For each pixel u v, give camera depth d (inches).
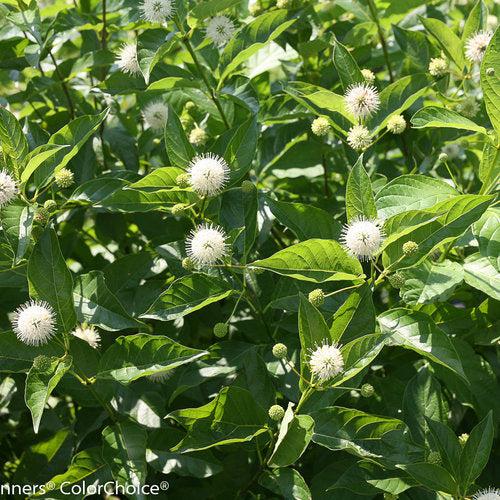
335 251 29.5
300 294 29.5
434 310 33.0
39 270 30.2
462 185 38.9
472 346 34.5
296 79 39.5
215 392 34.2
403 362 34.4
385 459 29.5
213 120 38.1
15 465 37.5
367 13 38.8
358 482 30.4
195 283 31.4
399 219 29.6
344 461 31.9
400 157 41.3
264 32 35.1
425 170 36.6
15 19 35.7
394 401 33.1
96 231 38.8
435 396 31.7
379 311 34.4
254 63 40.8
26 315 29.9
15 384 36.0
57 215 36.5
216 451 34.3
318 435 29.6
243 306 35.5
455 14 43.5
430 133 38.2
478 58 35.6
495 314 32.9
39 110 41.1
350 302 29.9
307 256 29.5
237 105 37.0
